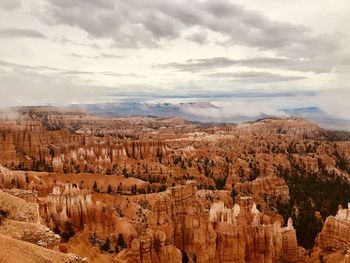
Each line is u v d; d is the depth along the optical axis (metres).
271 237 87.25
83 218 92.31
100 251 79.19
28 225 47.03
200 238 83.19
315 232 116.12
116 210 111.69
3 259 36.59
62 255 41.31
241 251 83.69
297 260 92.62
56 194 92.81
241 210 94.69
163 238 76.06
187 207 89.50
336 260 84.81
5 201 51.56
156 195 121.12
